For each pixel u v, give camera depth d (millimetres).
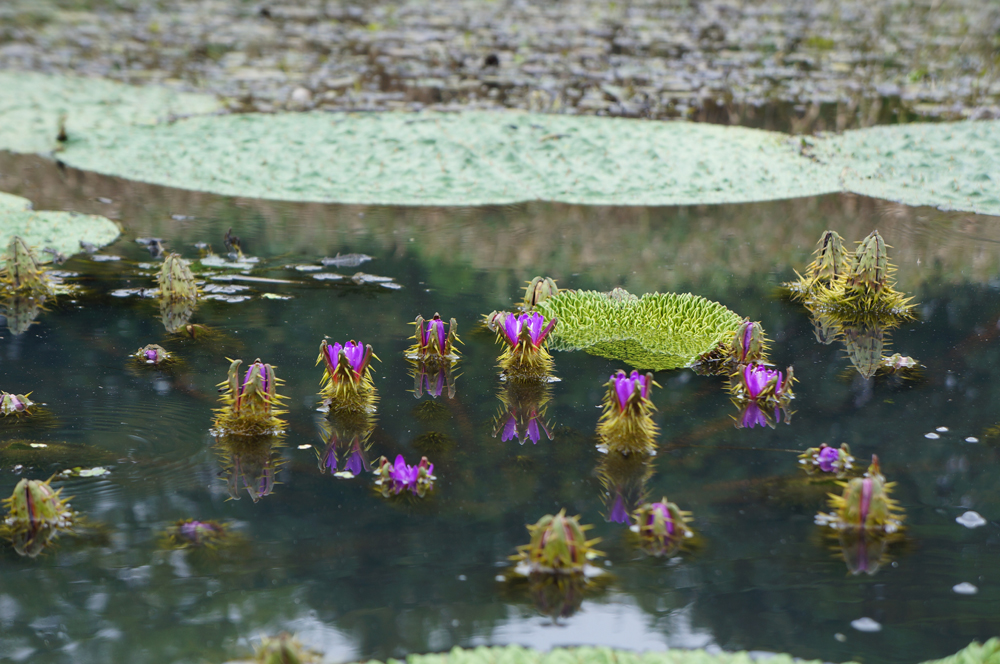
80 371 3768
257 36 13172
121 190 6617
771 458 3119
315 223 6027
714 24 14875
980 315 4473
